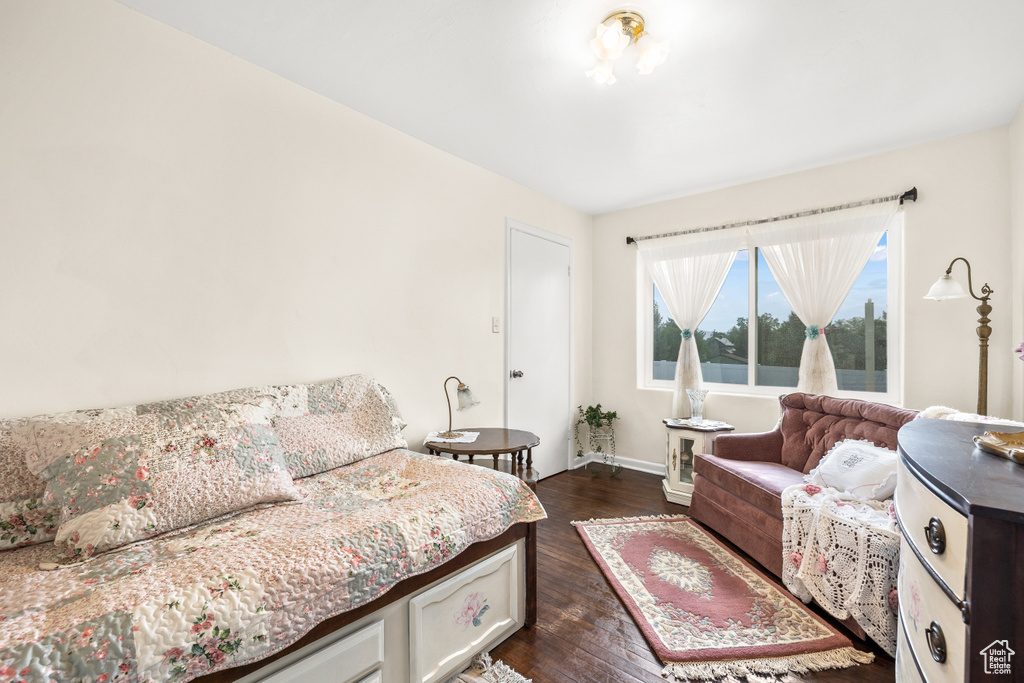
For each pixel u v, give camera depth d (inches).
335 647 44.9
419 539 52.5
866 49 73.0
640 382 161.6
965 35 69.4
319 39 72.2
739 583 81.2
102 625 32.8
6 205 55.2
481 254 124.3
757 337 138.9
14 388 55.7
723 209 140.1
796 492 79.9
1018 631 25.0
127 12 64.9
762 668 59.7
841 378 124.0
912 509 37.3
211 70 73.4
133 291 65.2
